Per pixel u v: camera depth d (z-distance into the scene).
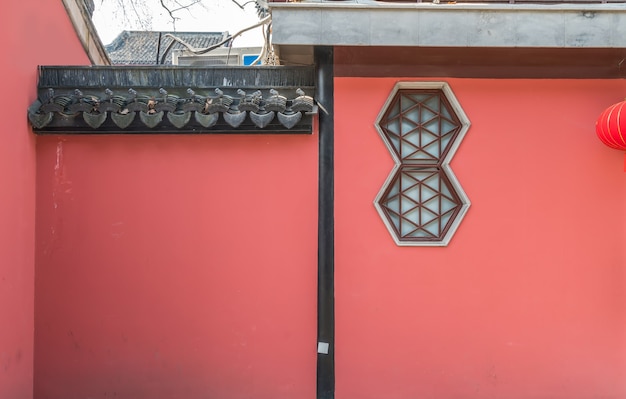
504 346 4.40
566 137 4.48
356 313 4.39
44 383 4.35
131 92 4.26
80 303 4.37
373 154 4.43
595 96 4.51
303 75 4.48
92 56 6.66
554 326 4.41
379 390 4.36
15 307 4.02
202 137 4.40
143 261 4.38
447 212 4.50
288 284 4.39
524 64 4.38
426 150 4.50
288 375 4.36
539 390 4.39
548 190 4.46
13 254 3.98
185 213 4.39
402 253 4.41
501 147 4.46
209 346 4.37
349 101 4.45
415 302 4.39
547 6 3.98
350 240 4.41
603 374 4.41
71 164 4.39
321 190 4.34
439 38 4.00
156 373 4.36
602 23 4.01
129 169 4.40
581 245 4.45
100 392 4.36
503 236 4.43
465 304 4.40
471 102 4.48
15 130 4.02
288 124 4.15
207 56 12.13
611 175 4.48
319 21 4.00
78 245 4.38
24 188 4.18
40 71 4.48
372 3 4.02
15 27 4.03
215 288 4.38
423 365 4.38
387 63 4.39
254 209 4.40
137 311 4.37
